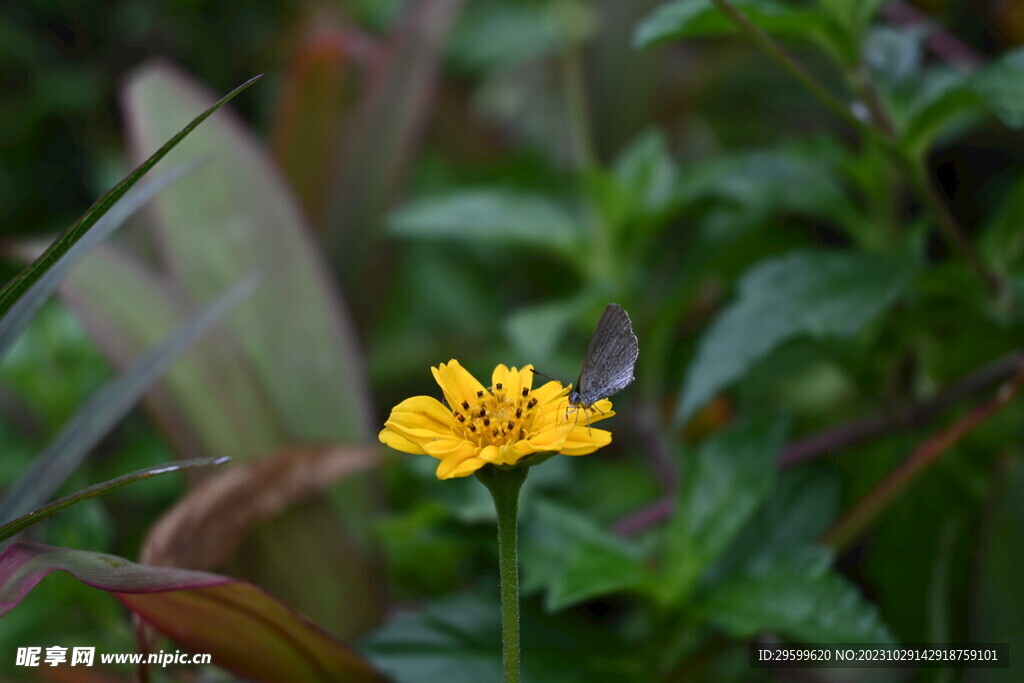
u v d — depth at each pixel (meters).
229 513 0.42
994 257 0.44
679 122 0.65
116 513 0.47
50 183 0.70
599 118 0.62
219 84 0.73
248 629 0.38
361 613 0.43
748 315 0.42
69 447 0.39
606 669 0.40
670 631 0.40
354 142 0.54
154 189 0.38
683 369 0.52
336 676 0.39
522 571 0.42
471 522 0.42
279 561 0.43
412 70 0.55
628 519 0.44
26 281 0.35
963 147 0.60
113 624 0.42
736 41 0.64
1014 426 0.44
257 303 0.45
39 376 0.47
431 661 0.40
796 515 0.43
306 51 0.53
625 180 0.49
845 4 0.41
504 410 0.37
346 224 0.54
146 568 0.36
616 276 0.49
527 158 0.55
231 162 0.47
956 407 0.45
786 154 0.46
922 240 0.44
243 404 0.44
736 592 0.40
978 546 0.41
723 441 0.41
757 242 0.47
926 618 0.43
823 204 0.45
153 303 0.44
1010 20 0.59
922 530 0.44
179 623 0.37
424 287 0.60
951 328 0.45
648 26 0.41
